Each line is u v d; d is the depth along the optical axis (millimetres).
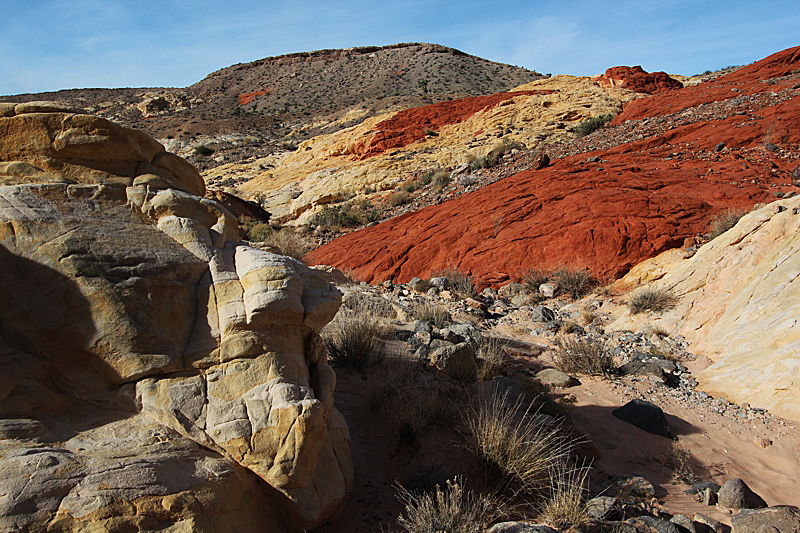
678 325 8930
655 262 12172
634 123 28984
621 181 16781
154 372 3281
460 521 3580
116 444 2877
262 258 3814
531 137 34469
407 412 4824
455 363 6301
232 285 3695
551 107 42781
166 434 3061
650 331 8969
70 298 3293
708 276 9250
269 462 3139
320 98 105750
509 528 3439
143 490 2600
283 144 66625
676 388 6934
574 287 12297
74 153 3889
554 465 4383
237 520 2934
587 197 15594
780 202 9117
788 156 17906
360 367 6051
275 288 3547
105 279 3379
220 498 2842
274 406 3225
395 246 18031
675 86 50781
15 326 3225
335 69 122375
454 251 15883
